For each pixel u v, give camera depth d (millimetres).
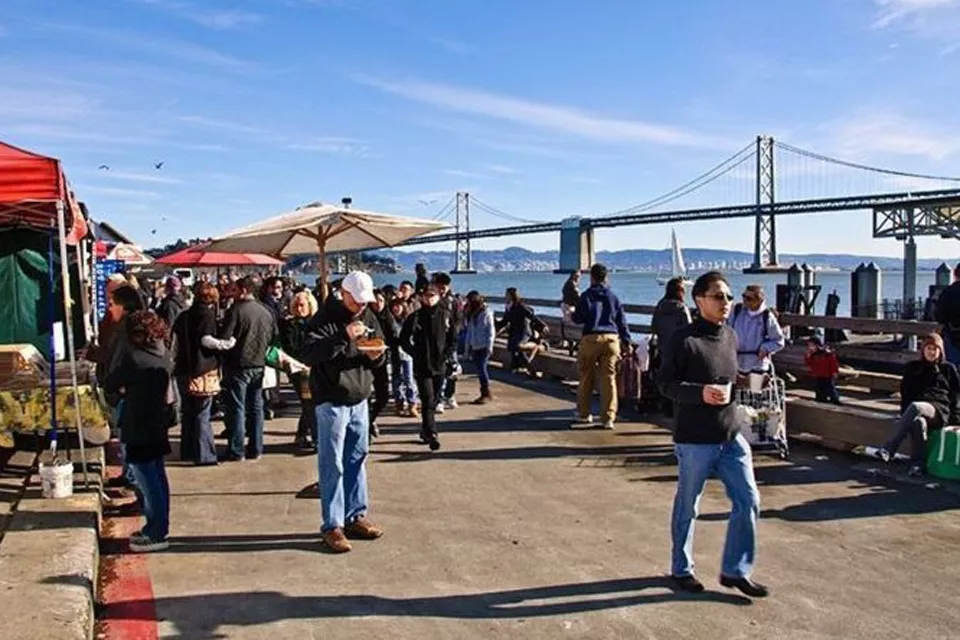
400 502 6852
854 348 13664
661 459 8344
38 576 4621
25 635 3873
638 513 6523
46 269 13156
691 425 4820
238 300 8234
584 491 7188
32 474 7164
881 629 4398
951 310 9547
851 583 5031
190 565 5383
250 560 5469
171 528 6145
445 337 8812
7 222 9094
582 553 5598
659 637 4316
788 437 9047
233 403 8266
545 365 14688
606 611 4648
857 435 8242
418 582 5090
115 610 4684
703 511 6516
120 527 6203
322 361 5562
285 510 6594
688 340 4812
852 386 13773
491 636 4344
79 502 6152
